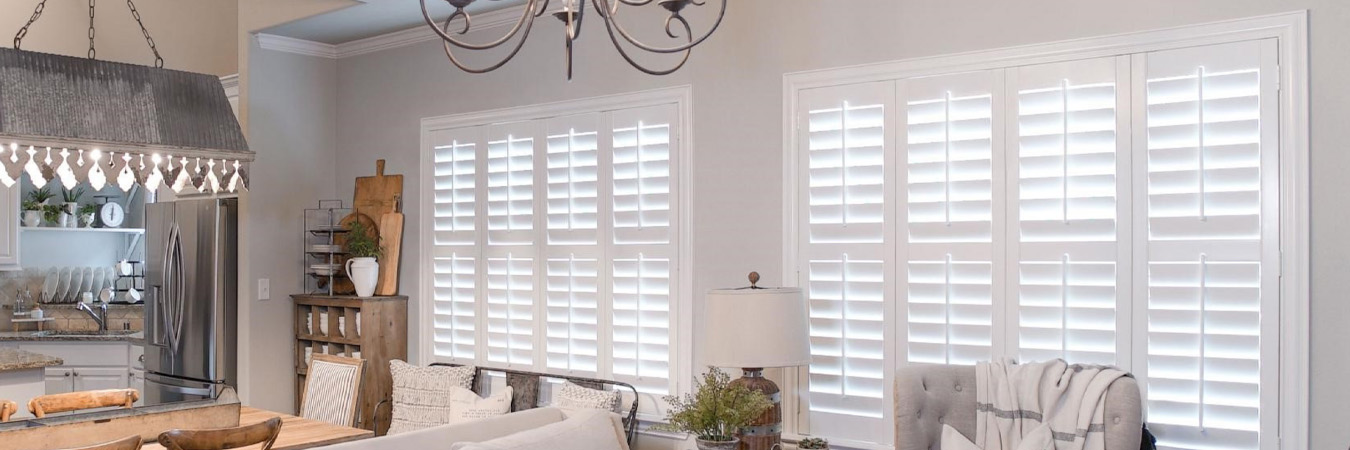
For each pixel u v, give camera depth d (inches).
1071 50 129.3
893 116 141.6
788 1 150.8
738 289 136.3
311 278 208.1
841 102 145.6
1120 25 126.6
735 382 132.1
